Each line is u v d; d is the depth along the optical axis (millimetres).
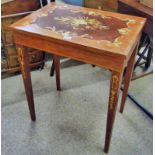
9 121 1479
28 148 1310
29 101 1389
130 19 1228
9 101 1643
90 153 1276
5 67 1836
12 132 1404
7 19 1608
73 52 1038
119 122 1477
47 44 1084
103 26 1144
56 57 1566
